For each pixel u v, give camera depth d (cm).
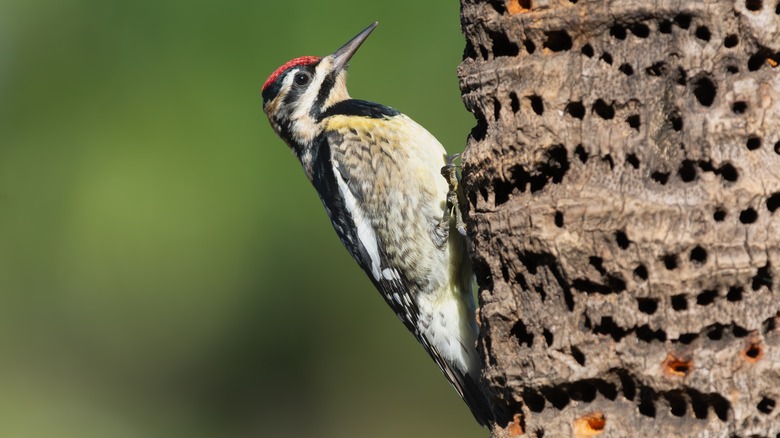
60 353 2211
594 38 738
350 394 2186
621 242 726
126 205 1888
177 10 1875
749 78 714
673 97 720
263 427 2222
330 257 1986
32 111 1964
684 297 714
